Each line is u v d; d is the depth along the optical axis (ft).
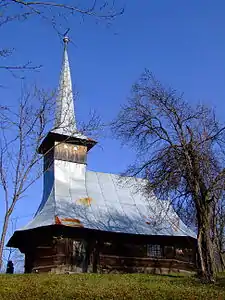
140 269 111.14
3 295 62.64
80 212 112.16
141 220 116.67
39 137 70.79
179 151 87.71
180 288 70.13
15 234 111.24
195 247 117.60
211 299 60.85
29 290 66.64
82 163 126.11
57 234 105.81
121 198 123.03
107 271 107.96
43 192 124.57
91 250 108.17
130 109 101.50
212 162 87.56
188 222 107.65
